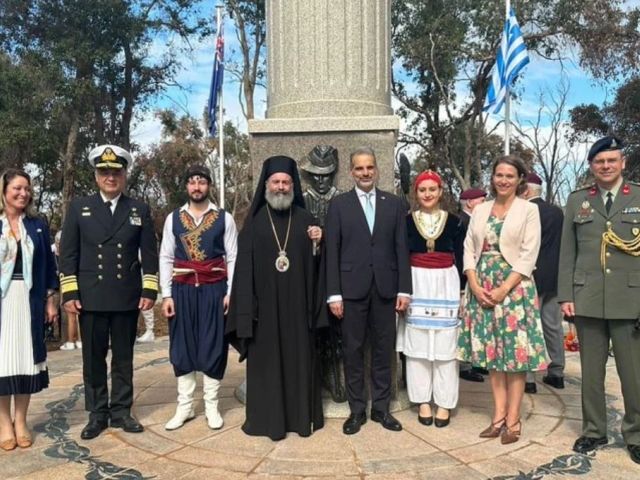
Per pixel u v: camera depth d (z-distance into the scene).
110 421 4.56
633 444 3.93
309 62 5.04
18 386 4.11
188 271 4.50
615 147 3.96
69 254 4.41
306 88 5.05
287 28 5.11
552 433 4.34
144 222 4.56
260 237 4.41
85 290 4.39
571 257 4.20
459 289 4.52
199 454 4.00
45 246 4.38
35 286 4.29
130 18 22.33
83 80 21.06
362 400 4.46
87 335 4.43
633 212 3.94
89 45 21.41
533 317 4.18
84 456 4.02
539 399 5.23
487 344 4.21
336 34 5.02
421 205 4.57
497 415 4.27
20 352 4.13
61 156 22.33
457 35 21.23
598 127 27.91
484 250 4.32
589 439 4.08
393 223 4.43
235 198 28.14
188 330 4.48
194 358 4.48
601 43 19.97
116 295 4.41
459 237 4.63
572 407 4.98
